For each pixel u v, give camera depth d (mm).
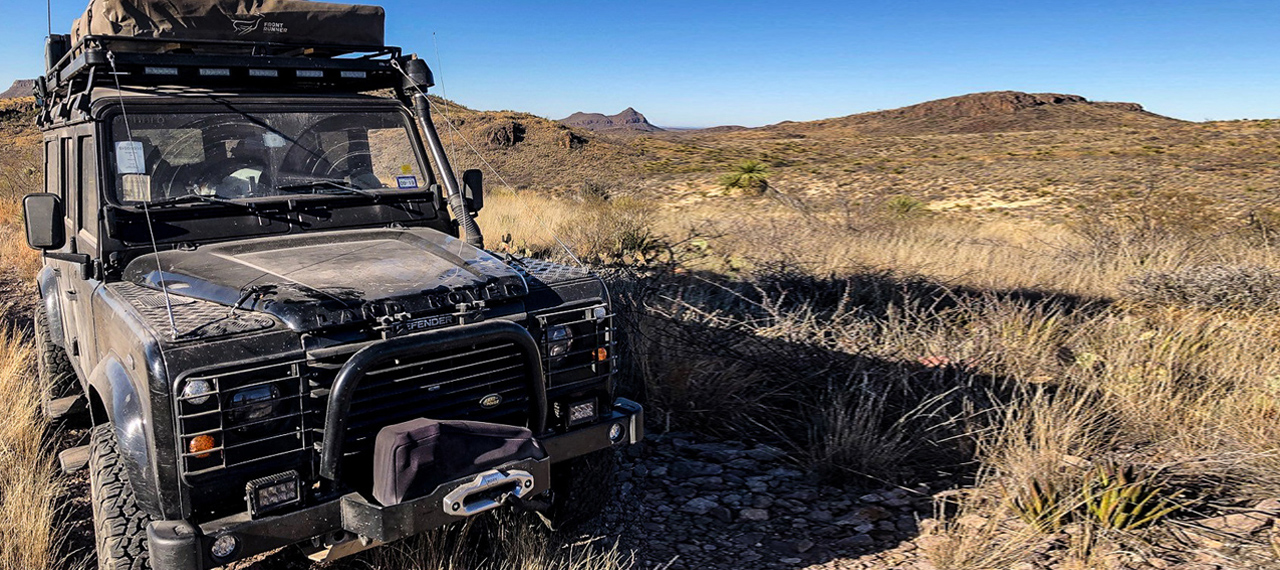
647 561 4016
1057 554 3895
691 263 8930
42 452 4961
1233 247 10430
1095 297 8328
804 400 5773
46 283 5312
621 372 5691
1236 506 4262
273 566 3936
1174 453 4766
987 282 8383
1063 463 4410
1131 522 4055
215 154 4359
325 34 4836
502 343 3484
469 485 3182
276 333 3076
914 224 13445
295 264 3760
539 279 3820
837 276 7836
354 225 4551
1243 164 32688
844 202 14297
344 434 3090
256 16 4578
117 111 4117
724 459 5223
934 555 3949
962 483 4809
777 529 4352
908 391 5562
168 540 2895
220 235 4184
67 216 4773
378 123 4867
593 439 3803
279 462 3082
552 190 30828
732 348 6035
